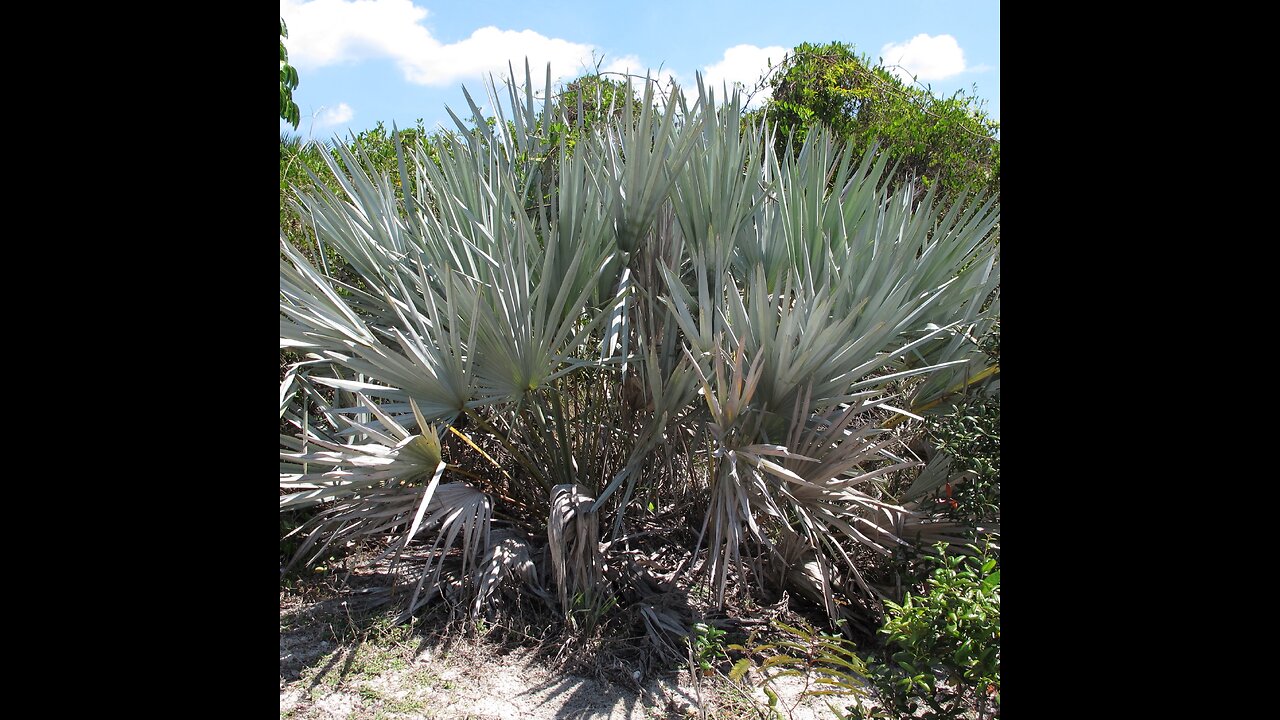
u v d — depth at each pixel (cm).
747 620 322
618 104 518
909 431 371
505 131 448
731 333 317
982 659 206
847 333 333
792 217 383
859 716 229
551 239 313
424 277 316
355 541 391
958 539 321
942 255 379
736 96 381
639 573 344
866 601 335
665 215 390
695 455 388
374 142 598
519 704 271
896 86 775
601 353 329
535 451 389
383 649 301
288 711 264
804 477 311
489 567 333
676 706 271
